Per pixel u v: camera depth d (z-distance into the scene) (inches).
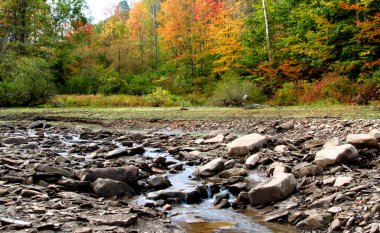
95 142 503.2
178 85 1589.6
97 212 201.9
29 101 1190.3
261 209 237.6
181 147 433.4
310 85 1021.2
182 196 256.8
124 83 1644.9
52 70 1608.0
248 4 1979.6
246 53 1387.8
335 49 1105.4
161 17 2015.3
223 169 324.2
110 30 2276.1
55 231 166.4
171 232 187.0
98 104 1182.9
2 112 947.3
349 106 759.1
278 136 485.7
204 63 1733.5
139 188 280.5
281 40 1325.0
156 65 2057.1
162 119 716.0
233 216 227.0
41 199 214.1
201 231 199.3
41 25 1724.9
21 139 452.8
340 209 208.7
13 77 1250.0
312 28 1210.6
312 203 225.0
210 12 1768.0
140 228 187.9
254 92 1073.5
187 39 1760.6
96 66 1736.0
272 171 295.7
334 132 450.3
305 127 506.9
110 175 271.0
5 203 201.8
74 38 2094.0
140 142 495.2
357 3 972.6
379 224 179.3
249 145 367.6
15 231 161.3
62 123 760.3
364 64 970.1
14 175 269.1
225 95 1053.8
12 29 1601.9
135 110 929.5
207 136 499.5
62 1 2073.1
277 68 1206.9
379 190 221.5
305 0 1270.9
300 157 333.1
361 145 317.7
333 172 274.7
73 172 279.0
